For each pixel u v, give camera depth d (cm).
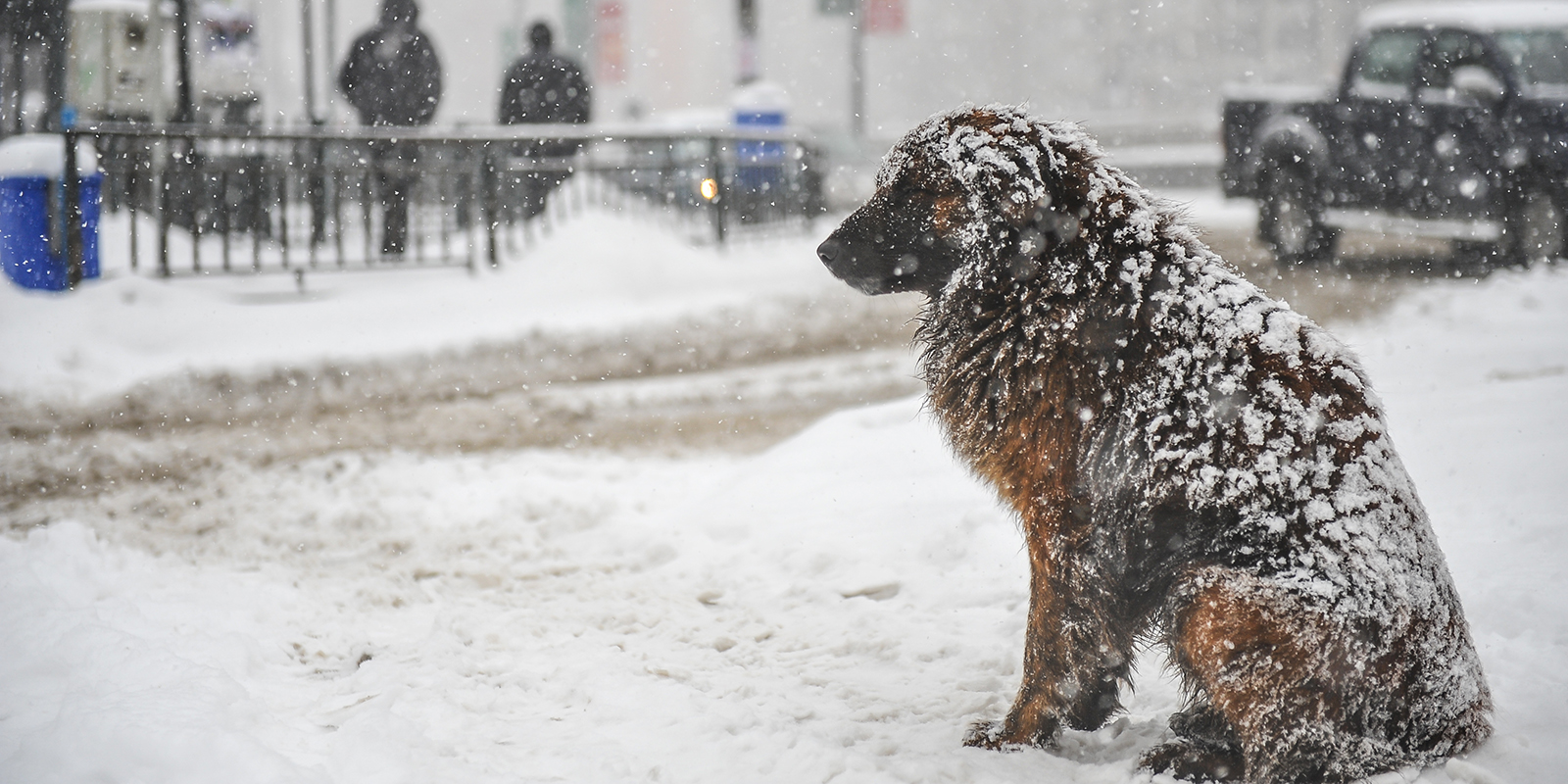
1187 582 282
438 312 1150
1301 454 277
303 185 1441
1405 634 271
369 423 836
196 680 347
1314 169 1405
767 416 867
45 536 505
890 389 945
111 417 838
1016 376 308
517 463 732
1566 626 372
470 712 363
